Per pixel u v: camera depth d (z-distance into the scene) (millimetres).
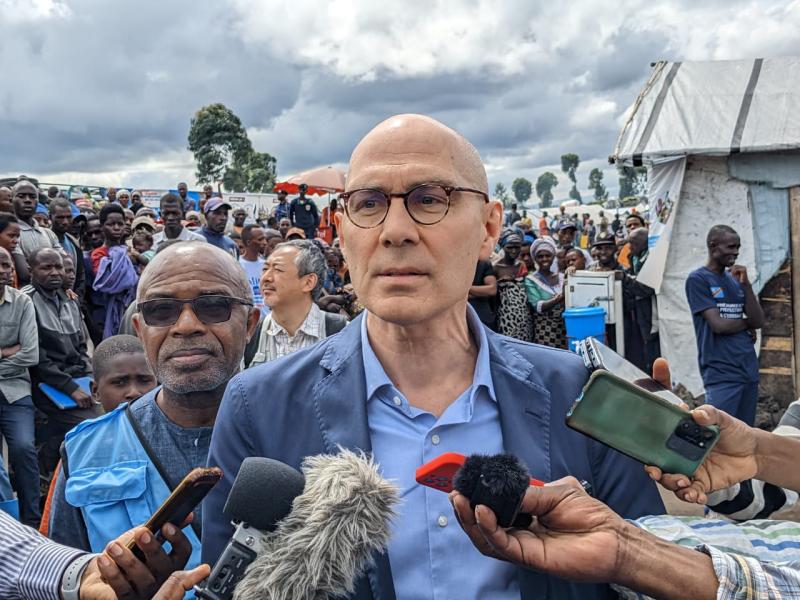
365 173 1340
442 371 1479
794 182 6883
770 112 6902
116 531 1739
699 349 5332
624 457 1460
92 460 1834
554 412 1462
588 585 1411
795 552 1294
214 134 60688
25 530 1417
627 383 1210
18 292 4406
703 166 7172
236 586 1164
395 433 1425
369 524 1170
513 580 1356
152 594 1272
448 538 1351
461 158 1380
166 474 1822
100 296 6488
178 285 1839
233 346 1905
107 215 6746
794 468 1310
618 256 10188
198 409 1877
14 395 4332
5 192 6332
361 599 1304
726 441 1271
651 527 1323
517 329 6996
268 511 1176
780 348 7047
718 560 1135
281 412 1443
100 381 2490
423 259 1325
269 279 3980
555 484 1146
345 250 1430
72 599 1278
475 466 1050
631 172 9195
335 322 4133
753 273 7039
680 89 7355
